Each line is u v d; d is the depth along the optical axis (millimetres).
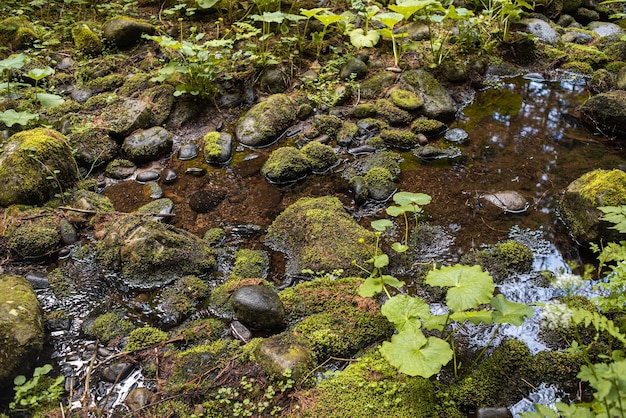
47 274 3146
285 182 3932
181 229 3350
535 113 4746
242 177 4012
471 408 2303
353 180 3795
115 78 4887
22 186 3484
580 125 4555
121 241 3148
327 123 4430
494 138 4391
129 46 5402
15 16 5570
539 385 2377
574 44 5707
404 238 3359
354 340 2625
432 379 2426
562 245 3270
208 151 4180
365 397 2297
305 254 3178
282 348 2467
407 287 3004
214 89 4703
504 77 5297
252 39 5391
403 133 4336
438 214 3570
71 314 2887
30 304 2670
